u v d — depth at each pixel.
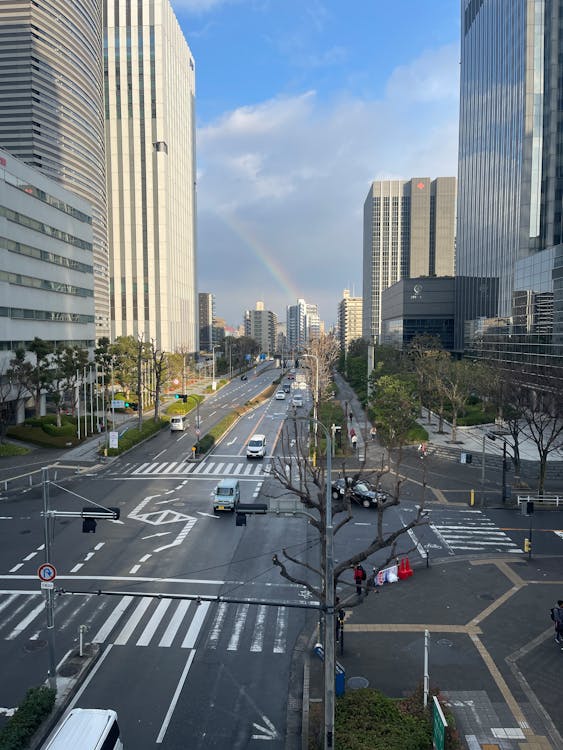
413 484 42.94
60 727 13.66
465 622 22.06
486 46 100.75
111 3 138.00
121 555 28.84
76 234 79.88
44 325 70.19
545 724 16.12
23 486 42.62
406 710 16.17
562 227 81.94
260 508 18.30
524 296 75.69
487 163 99.75
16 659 19.42
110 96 139.00
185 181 165.50
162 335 141.75
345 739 14.54
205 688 17.89
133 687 17.91
